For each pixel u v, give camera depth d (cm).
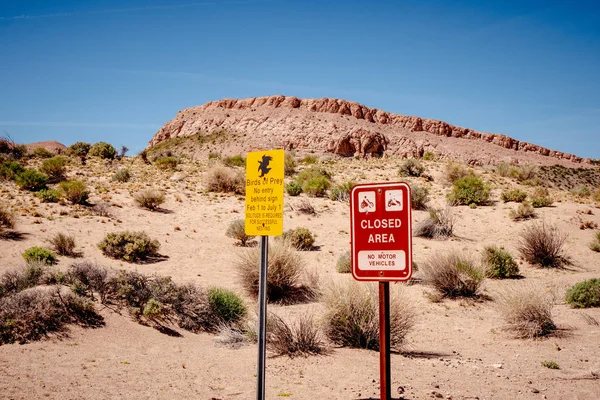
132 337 905
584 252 2000
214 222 2320
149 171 3575
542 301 1062
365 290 971
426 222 2247
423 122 16438
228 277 1571
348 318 934
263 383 416
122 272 1116
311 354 842
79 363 727
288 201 2775
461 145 15838
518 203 2803
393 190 391
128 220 2175
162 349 866
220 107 16675
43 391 589
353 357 835
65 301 923
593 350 888
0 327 807
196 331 1034
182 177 3384
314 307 1275
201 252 1859
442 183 3444
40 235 1744
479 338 1038
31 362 710
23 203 2177
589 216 2512
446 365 799
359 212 405
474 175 3466
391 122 16162
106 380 652
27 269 1142
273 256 1378
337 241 2116
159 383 653
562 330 1048
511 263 1712
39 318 854
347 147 13600
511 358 858
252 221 446
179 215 2394
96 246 1734
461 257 1510
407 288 1485
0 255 1480
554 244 1886
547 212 2547
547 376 726
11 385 602
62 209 2155
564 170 11700
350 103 15888
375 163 4744
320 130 14212
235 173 3098
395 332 932
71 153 4431
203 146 14112
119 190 2752
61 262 1478
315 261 1805
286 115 15088
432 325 1149
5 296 965
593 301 1270
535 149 17500
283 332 873
